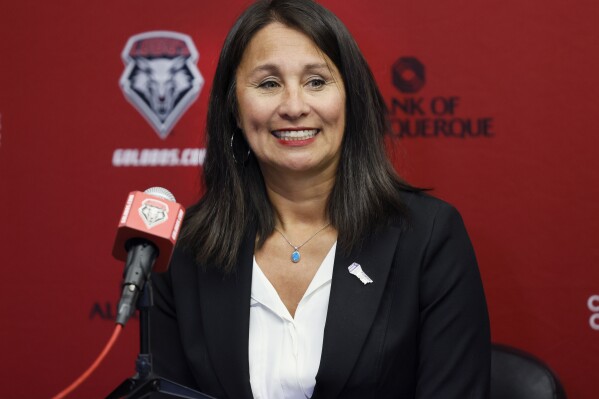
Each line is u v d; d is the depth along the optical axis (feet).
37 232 19.44
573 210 18.51
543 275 18.65
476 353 13.11
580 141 18.42
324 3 18.85
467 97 18.67
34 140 19.35
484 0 18.52
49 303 19.52
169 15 19.10
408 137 18.84
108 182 19.35
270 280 13.73
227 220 13.93
